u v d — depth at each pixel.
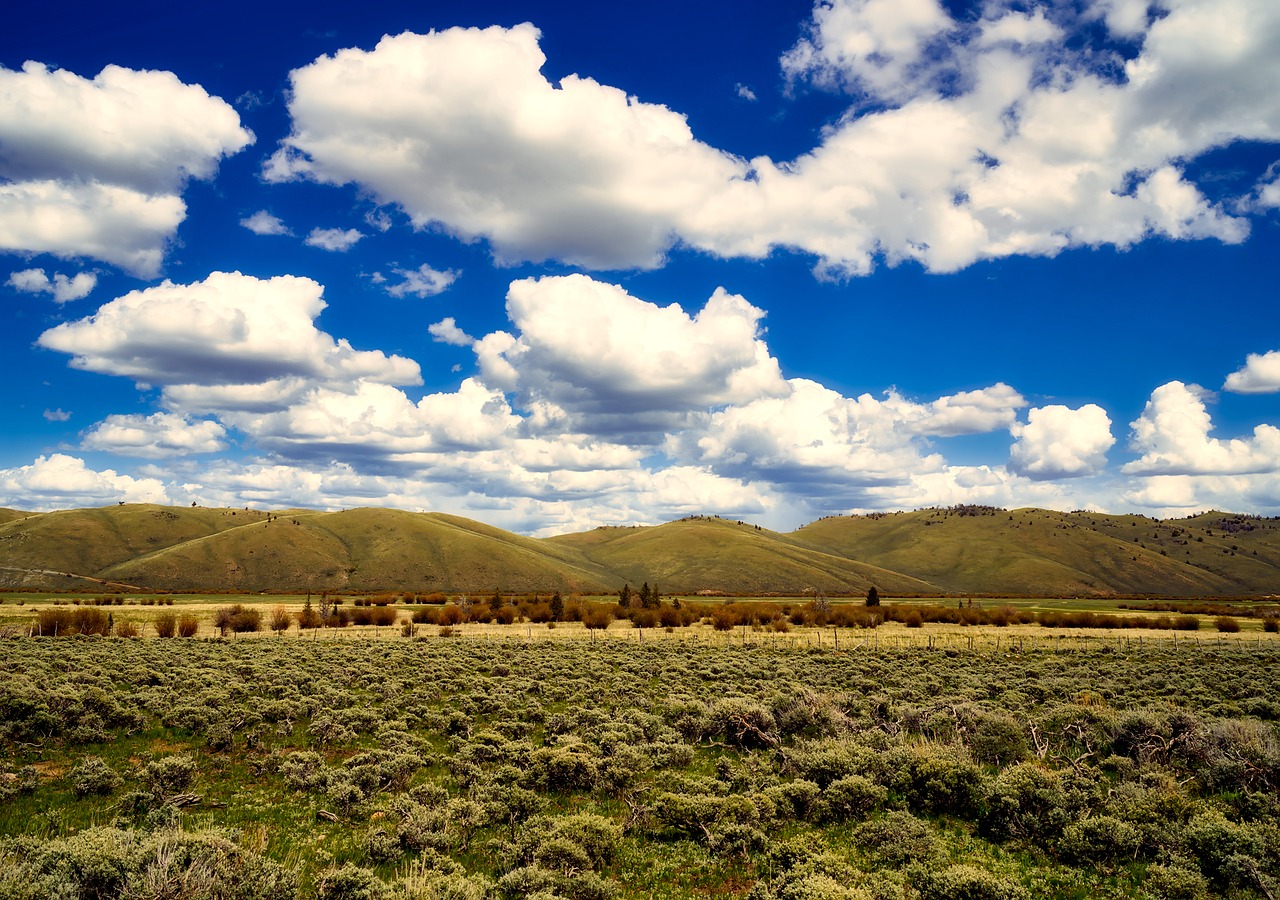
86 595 135.75
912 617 93.62
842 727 24.38
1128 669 42.00
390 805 16.72
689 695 31.97
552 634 75.00
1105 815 15.98
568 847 13.34
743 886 13.33
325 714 26.83
